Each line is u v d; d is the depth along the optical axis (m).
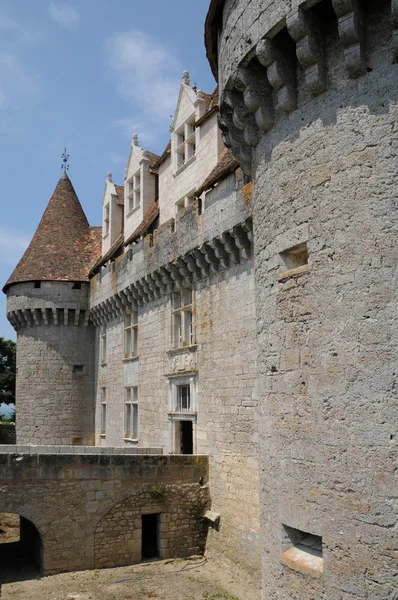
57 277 28.11
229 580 14.27
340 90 7.53
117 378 24.75
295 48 8.16
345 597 6.74
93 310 27.36
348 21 7.11
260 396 8.92
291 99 8.12
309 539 7.91
